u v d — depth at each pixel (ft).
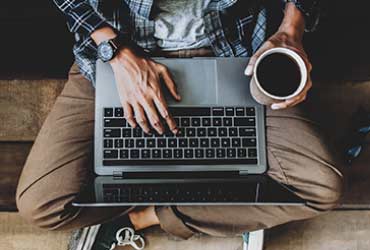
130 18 4.59
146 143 4.58
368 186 5.56
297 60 4.18
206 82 4.64
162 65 4.53
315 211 4.72
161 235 5.42
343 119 5.69
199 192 4.42
